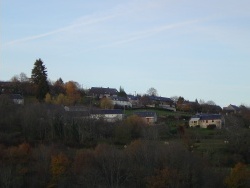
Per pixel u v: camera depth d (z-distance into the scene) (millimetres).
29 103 128750
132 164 80312
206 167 79500
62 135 100312
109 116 136000
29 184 74062
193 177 75250
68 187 74188
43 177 76812
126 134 106500
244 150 92812
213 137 112188
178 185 73875
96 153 82750
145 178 75875
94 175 75875
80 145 96562
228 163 88375
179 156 80188
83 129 103812
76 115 111938
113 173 77500
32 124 100562
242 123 135875
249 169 83750
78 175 76625
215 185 76250
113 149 86125
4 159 80938
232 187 75438
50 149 85500
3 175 73312
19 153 82188
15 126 101938
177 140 104875
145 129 110688
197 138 110312
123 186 74688
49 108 119062
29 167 79312
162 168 78250
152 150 83750
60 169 77062
